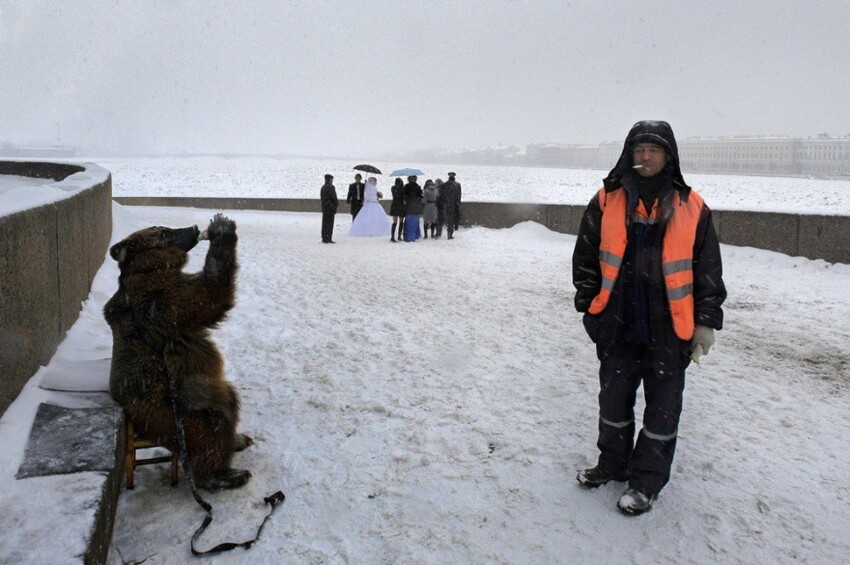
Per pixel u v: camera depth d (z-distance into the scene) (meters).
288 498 3.88
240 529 3.54
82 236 6.90
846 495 3.90
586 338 7.28
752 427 4.87
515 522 3.63
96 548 2.80
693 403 5.34
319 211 28.88
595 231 3.75
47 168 20.22
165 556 3.30
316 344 7.05
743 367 6.36
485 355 6.61
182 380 3.68
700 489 3.94
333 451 4.48
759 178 91.44
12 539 2.66
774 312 8.85
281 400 5.40
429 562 3.31
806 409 5.25
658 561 3.29
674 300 3.48
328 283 10.71
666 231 3.50
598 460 3.99
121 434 3.64
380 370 6.16
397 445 4.57
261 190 48.25
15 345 3.87
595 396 5.43
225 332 7.51
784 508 3.75
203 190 47.66
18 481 3.07
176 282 3.74
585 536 3.49
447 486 4.01
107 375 4.51
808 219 12.50
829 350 7.01
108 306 3.87
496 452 4.45
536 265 12.96
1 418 3.58
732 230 13.83
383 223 19.45
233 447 3.90
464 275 11.64
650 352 3.60
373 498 3.90
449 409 5.18
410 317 8.30
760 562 3.28
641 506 3.62
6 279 3.71
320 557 3.35
